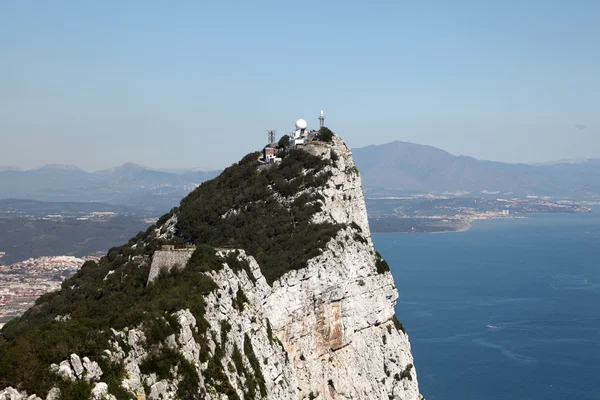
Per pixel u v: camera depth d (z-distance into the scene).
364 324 129.38
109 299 94.31
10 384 51.41
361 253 130.50
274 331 108.19
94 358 58.22
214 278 87.00
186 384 66.38
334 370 119.56
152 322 67.19
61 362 54.97
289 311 111.38
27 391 51.62
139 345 64.50
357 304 127.19
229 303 86.62
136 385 60.66
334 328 121.12
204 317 78.44
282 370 96.69
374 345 132.12
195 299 78.62
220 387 72.25
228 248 112.56
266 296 103.00
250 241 127.12
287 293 111.31
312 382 114.56
